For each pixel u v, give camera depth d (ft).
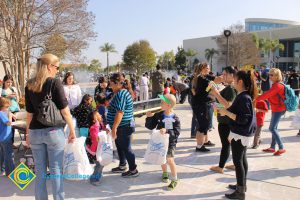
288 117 37.27
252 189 15.33
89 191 15.14
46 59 11.59
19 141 24.26
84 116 17.28
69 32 57.31
